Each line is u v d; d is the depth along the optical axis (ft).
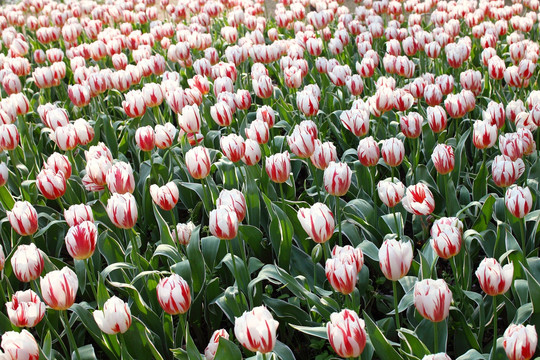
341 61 21.98
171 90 15.39
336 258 7.79
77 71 18.22
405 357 8.40
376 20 23.52
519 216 9.40
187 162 10.62
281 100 17.72
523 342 6.76
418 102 15.74
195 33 21.33
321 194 13.74
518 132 11.66
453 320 10.03
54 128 13.88
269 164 10.36
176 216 14.47
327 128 17.69
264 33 28.27
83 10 29.89
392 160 10.96
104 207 12.80
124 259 11.53
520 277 9.85
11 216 9.62
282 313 10.31
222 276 12.05
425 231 13.00
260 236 11.85
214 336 8.40
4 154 15.38
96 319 7.96
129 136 16.87
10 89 17.42
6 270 11.62
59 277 7.66
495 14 24.11
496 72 15.76
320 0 27.71
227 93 14.89
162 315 10.39
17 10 31.14
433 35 21.34
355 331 6.59
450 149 10.73
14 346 7.19
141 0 31.32
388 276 7.85
